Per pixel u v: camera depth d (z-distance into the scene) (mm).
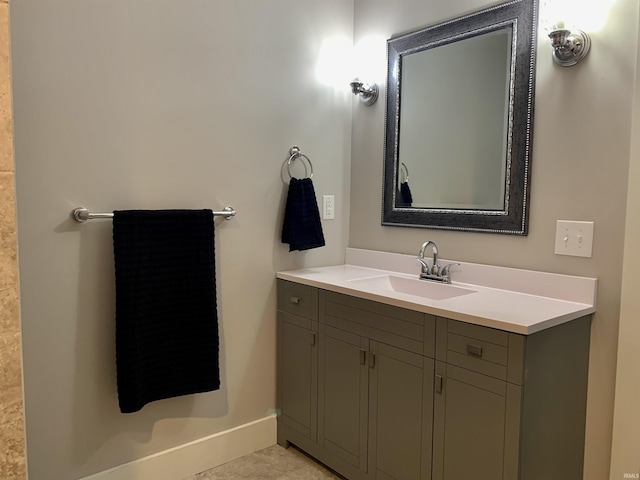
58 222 1747
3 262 1128
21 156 1662
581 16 1700
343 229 2627
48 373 1764
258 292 2314
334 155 2557
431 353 1679
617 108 1640
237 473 2160
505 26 1925
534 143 1858
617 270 1658
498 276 1979
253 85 2223
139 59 1895
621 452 1655
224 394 2232
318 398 2164
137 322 1843
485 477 1537
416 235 2320
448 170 2164
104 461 1907
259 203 2283
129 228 1811
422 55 2252
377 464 1900
